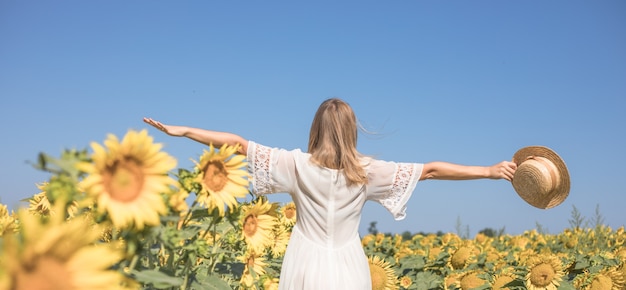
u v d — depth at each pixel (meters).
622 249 7.33
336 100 3.76
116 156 2.00
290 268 3.62
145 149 2.04
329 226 3.58
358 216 3.69
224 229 3.81
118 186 2.03
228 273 4.10
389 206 3.69
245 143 3.56
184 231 2.90
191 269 3.21
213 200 2.66
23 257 1.47
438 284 6.77
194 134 3.39
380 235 9.83
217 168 2.71
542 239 10.42
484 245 9.52
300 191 3.63
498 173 3.85
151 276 2.23
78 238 1.55
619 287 5.54
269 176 3.58
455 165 3.78
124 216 2.00
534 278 5.61
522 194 3.89
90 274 1.58
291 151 3.67
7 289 1.45
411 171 3.70
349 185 3.59
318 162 3.59
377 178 3.67
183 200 2.55
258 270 4.07
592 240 9.49
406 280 7.05
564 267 6.30
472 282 6.29
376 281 6.03
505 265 6.70
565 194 3.81
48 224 1.57
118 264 2.30
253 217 3.61
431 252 8.03
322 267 3.52
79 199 2.00
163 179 2.10
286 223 5.47
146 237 2.32
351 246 3.62
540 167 3.79
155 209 2.07
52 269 1.53
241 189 2.73
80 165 1.95
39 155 1.90
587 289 5.60
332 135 3.63
